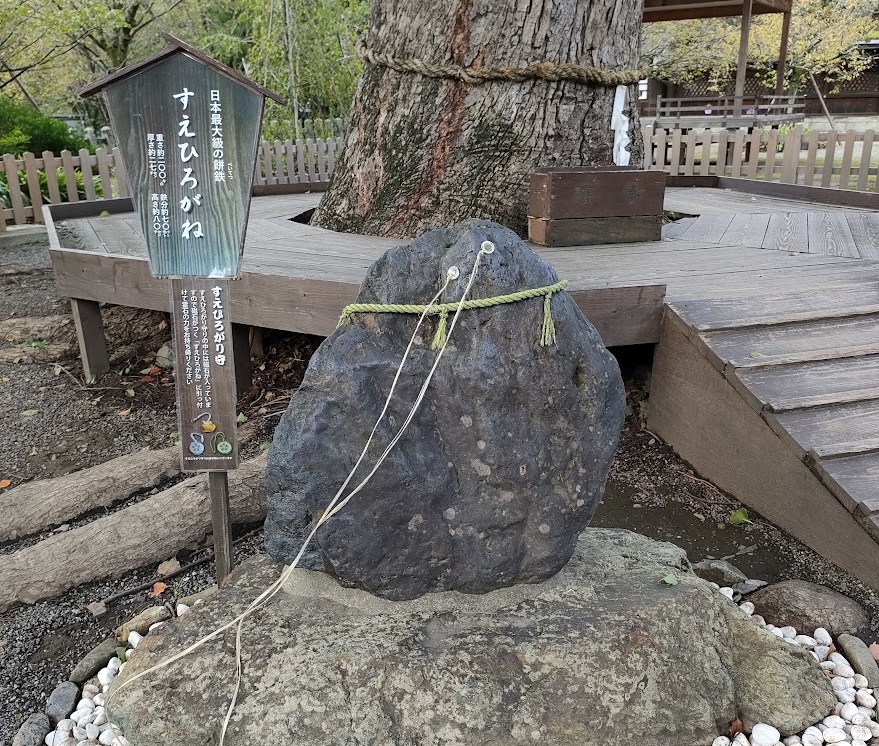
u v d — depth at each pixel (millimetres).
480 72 4848
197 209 2102
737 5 14398
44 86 18234
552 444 2225
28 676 2496
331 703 1979
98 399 4539
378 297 2172
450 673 2033
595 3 4871
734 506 3334
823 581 2869
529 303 2150
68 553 2904
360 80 5527
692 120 15781
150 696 2041
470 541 2227
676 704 2107
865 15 19750
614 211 4969
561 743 2004
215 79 2014
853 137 7992
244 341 4402
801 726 2213
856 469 2844
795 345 3398
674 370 3658
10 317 5723
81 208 6945
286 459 2092
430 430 2160
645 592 2359
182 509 3121
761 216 6410
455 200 5062
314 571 2316
